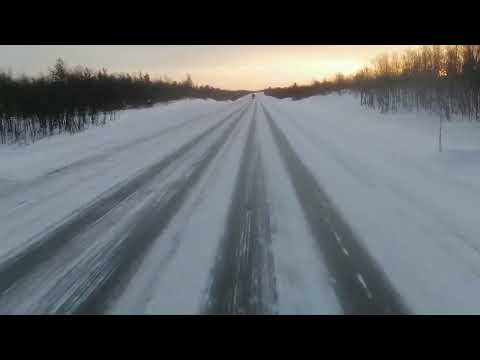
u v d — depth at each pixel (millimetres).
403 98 18938
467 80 14555
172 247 4051
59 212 5250
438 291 3170
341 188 6254
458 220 4715
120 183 6742
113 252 3955
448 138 11078
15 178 7105
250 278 3379
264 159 8695
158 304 2998
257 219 4875
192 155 9336
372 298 3061
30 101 16391
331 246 4055
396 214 4996
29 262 3775
